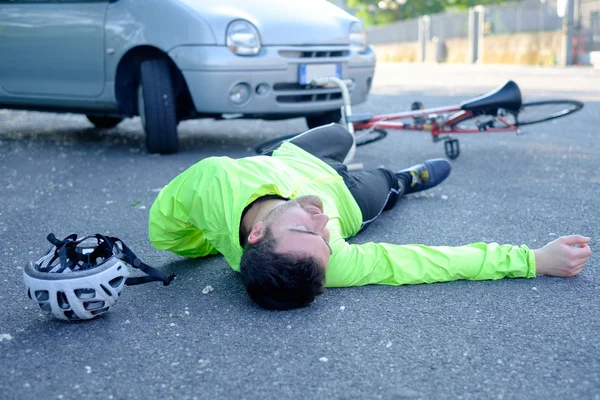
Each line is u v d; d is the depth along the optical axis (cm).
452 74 1761
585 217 381
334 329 242
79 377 214
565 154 573
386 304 262
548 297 266
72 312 241
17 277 303
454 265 277
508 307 257
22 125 838
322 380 208
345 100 491
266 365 218
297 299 248
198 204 277
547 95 1054
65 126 824
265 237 243
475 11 2741
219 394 202
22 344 236
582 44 2080
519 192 442
